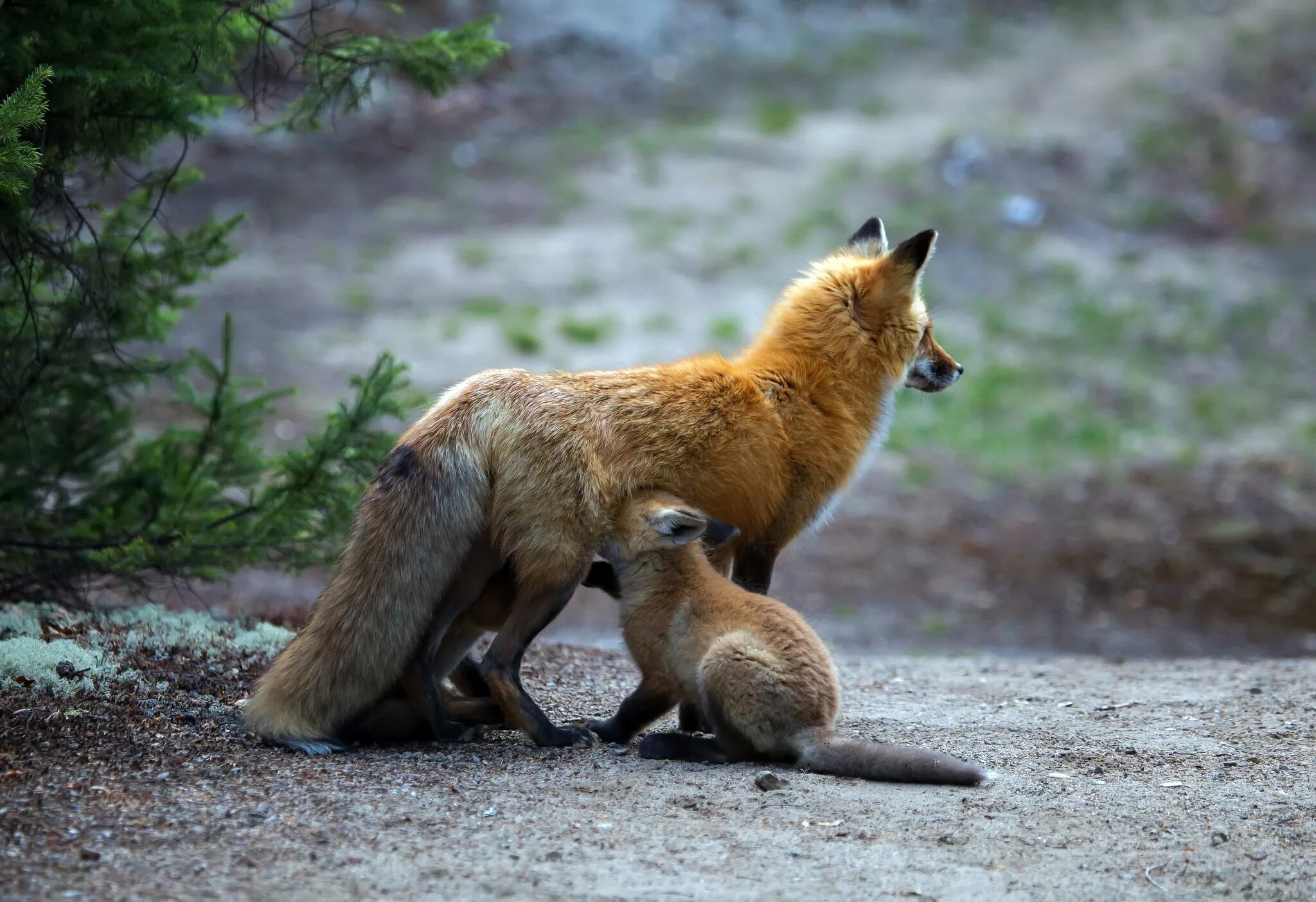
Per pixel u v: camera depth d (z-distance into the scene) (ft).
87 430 41.65
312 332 94.94
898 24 172.24
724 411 32.01
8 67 30.42
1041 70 160.86
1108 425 96.43
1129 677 43.96
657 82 151.94
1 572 38.88
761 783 27.02
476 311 101.09
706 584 30.07
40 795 24.48
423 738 30.94
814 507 34.14
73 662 32.27
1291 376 107.45
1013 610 67.92
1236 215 133.69
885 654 60.39
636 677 40.57
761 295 109.09
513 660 30.07
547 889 21.18
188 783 25.93
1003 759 30.71
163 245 41.19
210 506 41.55
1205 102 152.76
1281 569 73.31
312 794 25.64
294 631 40.81
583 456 29.81
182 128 35.04
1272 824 25.67
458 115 138.00
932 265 118.83
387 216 118.32
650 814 25.17
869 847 23.62
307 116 40.55
